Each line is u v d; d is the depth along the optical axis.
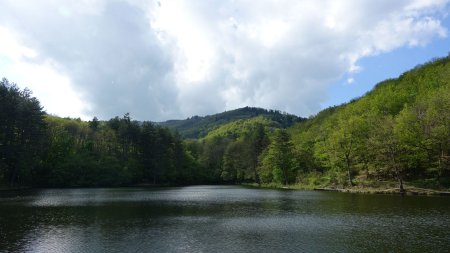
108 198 70.31
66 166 117.94
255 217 42.16
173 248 26.88
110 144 145.12
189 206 54.91
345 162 89.88
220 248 26.88
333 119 133.88
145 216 43.31
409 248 25.84
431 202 52.44
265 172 125.31
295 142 132.12
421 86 119.81
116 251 26.06
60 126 138.38
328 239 29.36
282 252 25.61
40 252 25.81
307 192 83.94
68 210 49.00
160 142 152.75
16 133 99.62
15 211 47.59
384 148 73.06
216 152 186.75
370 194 70.88
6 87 97.19
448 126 67.56
